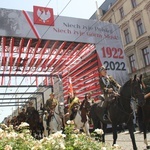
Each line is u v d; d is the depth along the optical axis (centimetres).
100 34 1596
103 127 862
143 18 3180
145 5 3130
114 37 1659
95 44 1560
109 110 707
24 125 440
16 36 1291
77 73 1864
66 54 1705
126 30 3541
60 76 2056
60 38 1409
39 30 1354
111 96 715
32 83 2211
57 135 324
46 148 307
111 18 3834
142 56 3188
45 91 2592
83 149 331
